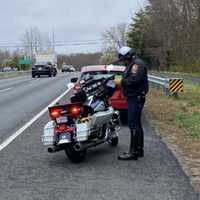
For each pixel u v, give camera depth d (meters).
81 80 13.52
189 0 61.03
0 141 10.81
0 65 130.62
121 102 12.59
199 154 9.20
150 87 27.56
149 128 12.56
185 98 20.58
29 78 50.03
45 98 22.27
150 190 6.75
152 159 8.81
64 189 6.86
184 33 62.72
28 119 14.59
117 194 6.57
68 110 8.52
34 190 6.83
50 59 68.94
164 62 71.56
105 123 9.30
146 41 78.88
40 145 10.32
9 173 7.87
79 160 8.64
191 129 12.20
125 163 8.52
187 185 7.00
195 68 57.44
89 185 7.06
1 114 16.03
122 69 13.65
